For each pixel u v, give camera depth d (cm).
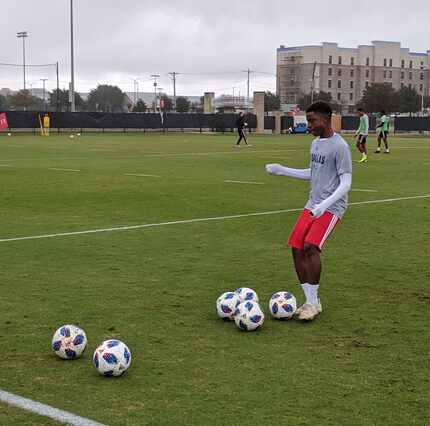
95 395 464
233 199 1532
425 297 727
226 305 633
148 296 723
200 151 3394
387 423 423
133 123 6219
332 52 14800
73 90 6438
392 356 545
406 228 1162
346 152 630
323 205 612
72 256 922
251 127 6781
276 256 930
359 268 863
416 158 2945
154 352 552
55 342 533
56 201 1485
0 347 563
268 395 465
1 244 1003
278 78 15462
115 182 1881
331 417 431
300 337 593
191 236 1077
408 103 11975
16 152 3256
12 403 450
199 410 440
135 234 1091
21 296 722
